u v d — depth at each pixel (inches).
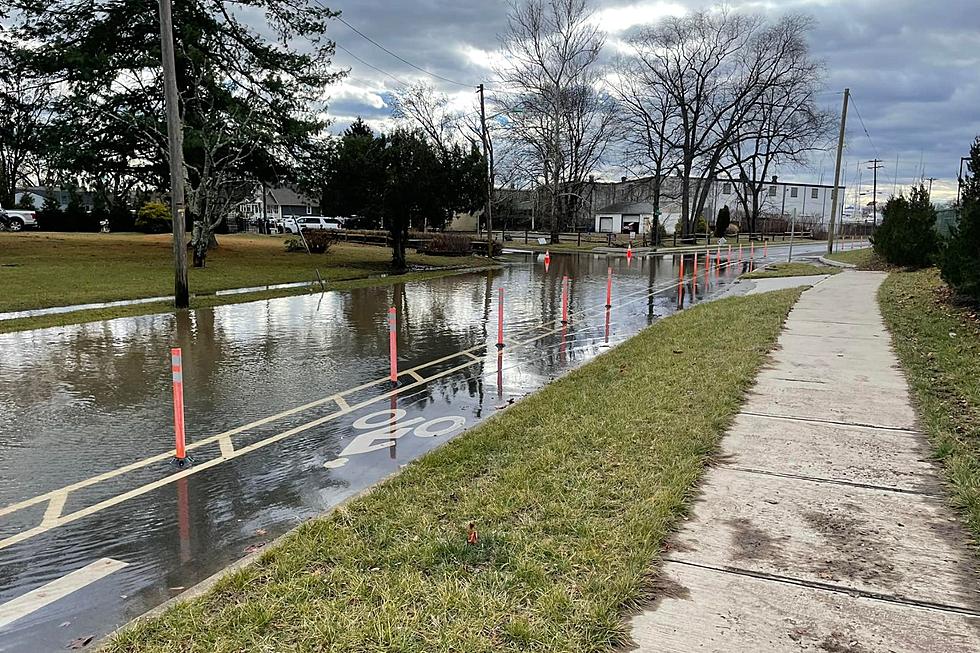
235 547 165.0
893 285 647.8
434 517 164.9
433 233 1915.6
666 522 156.3
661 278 944.3
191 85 1023.0
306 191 1185.4
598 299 697.0
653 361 340.8
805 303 540.1
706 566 138.3
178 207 568.7
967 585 129.7
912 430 222.7
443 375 350.6
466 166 996.6
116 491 198.4
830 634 115.2
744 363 320.2
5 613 135.1
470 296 711.7
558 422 240.7
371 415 277.4
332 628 117.1
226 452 231.8
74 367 357.7
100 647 117.9
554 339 460.1
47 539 168.6
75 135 1003.9
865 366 315.6
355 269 990.4
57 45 987.3
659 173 2068.2
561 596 125.3
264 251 1259.8
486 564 139.8
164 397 301.4
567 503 168.4
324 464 221.0
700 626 117.9
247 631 117.9
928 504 166.2
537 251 1647.4
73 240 1226.0
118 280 736.3
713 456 202.1
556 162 1888.5
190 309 574.6
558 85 1804.9
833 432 221.6
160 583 147.9
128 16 1024.9
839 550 144.1
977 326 378.6
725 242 2190.0
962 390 260.4
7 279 706.2
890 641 113.1
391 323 329.7
